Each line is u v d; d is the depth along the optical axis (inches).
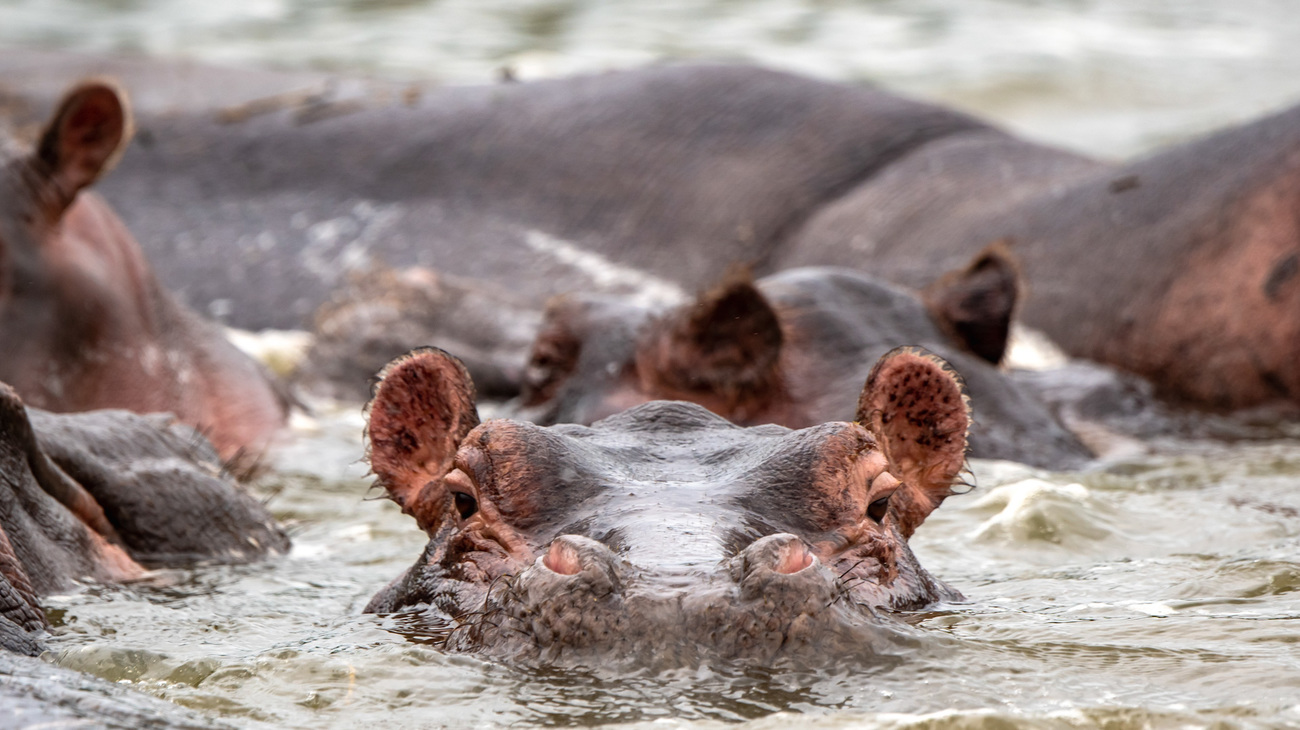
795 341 1488.7
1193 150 2225.6
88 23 5816.9
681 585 669.3
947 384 953.5
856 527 794.8
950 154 2630.4
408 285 2320.4
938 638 711.1
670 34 5871.1
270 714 664.4
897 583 814.5
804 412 1433.3
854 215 2532.0
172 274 2620.6
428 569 861.2
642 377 1483.8
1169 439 1747.0
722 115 2795.3
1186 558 1043.3
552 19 6097.4
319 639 805.2
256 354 2343.8
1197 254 2069.4
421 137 2876.5
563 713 614.9
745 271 1418.6
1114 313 2124.8
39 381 1460.4
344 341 2263.8
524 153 2815.0
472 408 935.0
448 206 2758.4
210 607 951.6
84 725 584.7
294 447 1662.2
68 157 1531.7
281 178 2839.6
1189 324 2046.0
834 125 2738.7
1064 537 1120.8
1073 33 5964.6
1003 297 1681.8
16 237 1487.5
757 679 637.9
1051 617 823.7
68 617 898.7
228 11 6117.1
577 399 1519.4
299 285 2596.0
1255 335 1999.3
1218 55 5644.7
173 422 1245.1
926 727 597.9
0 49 3223.4
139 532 1095.6
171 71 3139.8
